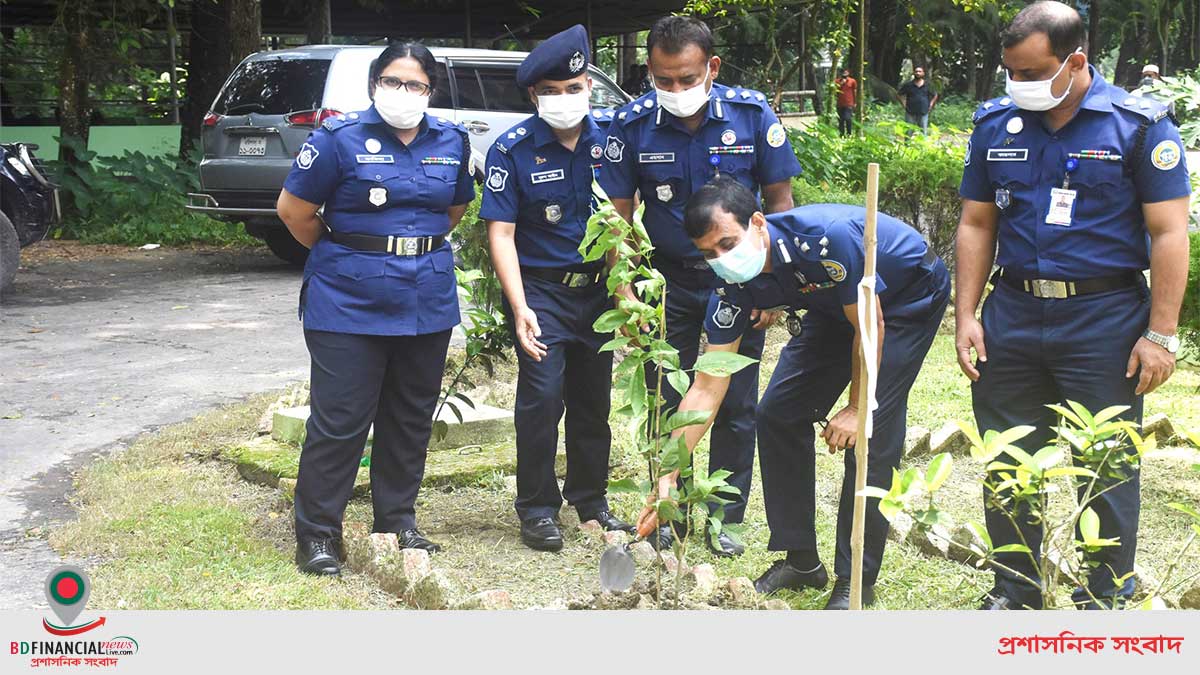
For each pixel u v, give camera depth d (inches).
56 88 614.5
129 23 618.2
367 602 144.9
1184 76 242.7
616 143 164.6
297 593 145.0
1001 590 141.1
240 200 401.4
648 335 123.2
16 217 369.1
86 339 309.9
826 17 687.7
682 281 167.3
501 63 414.6
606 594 132.5
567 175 163.6
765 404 147.8
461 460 199.2
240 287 398.0
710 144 161.8
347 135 153.4
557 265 165.3
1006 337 136.0
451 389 186.4
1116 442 111.5
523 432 165.2
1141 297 131.5
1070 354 132.3
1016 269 134.6
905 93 975.0
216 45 598.9
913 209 338.3
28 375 268.4
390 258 155.3
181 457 205.2
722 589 138.6
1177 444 218.7
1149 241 131.2
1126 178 128.0
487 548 166.7
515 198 164.9
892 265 134.3
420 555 149.0
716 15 650.2
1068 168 129.1
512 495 189.3
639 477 196.9
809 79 840.3
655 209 165.0
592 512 175.3
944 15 1261.1
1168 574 124.1
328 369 154.2
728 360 119.2
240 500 184.4
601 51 1135.6
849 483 143.0
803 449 148.7
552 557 163.6
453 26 862.5
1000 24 1254.9
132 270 440.1
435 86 155.6
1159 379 129.2
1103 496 133.1
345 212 155.3
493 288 257.6
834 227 129.4
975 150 138.3
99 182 542.6
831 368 145.1
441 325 159.5
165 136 617.6
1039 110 129.3
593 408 171.9
